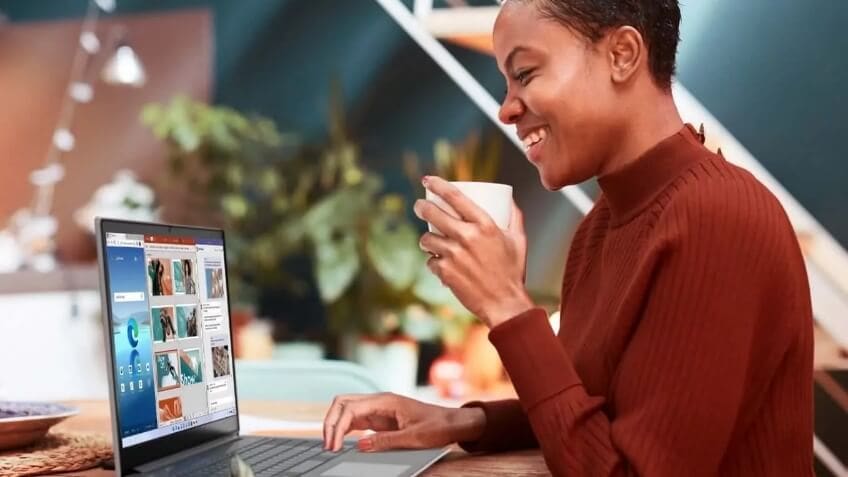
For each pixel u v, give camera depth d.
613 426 0.90
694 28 3.07
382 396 1.24
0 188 4.00
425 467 1.08
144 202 3.79
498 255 0.96
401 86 3.62
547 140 1.02
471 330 3.33
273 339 3.66
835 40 2.93
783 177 3.00
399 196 3.61
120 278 1.08
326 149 3.68
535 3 0.98
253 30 3.80
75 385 3.29
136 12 3.92
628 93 1.00
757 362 0.92
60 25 3.98
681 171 0.99
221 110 3.72
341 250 3.44
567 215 3.38
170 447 1.14
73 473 1.09
